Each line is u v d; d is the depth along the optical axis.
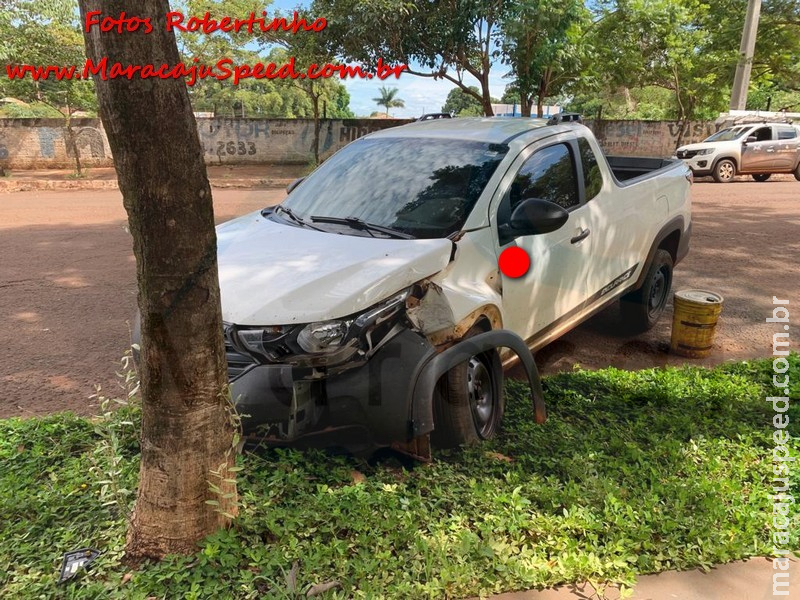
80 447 3.67
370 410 3.24
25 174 21.30
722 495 3.32
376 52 12.97
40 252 8.96
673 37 21.53
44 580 2.57
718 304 5.50
